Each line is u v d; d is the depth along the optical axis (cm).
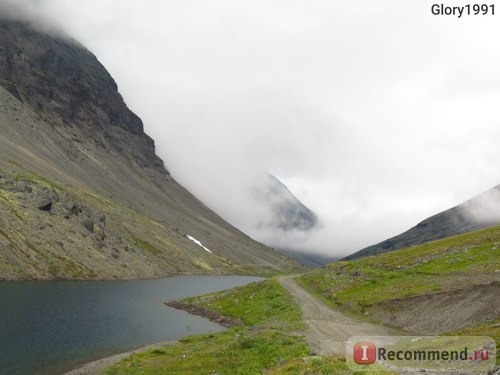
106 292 11588
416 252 9762
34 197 16438
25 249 13300
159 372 3822
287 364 3206
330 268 10975
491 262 6850
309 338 4478
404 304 5688
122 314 8162
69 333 6162
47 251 14088
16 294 9469
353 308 6269
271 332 4962
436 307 5212
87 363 4700
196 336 5625
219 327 7138
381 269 8488
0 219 13700
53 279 12875
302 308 6662
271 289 8750
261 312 7294
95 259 16038
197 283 18200
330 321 5609
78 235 16700
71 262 14575
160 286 15138
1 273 11519
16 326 6334
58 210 17350
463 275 6356
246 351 4175
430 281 6406
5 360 4653
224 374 3516
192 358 4166
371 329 5038
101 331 6481
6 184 16425
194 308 9012
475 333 3544
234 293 9462
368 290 6925
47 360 4750
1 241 12731
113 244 19050
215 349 4500
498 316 4322
